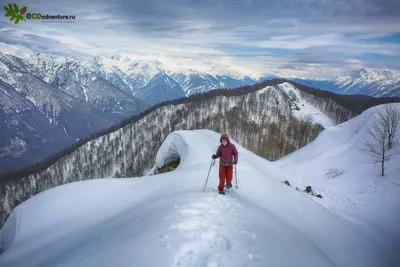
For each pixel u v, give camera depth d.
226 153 11.30
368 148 36.38
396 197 21.77
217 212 8.48
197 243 6.21
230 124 134.88
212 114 148.88
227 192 11.75
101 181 17.23
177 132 29.08
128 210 12.22
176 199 10.48
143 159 129.38
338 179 31.58
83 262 6.63
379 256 11.03
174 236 6.54
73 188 16.20
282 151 115.75
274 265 5.97
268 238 7.40
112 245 7.18
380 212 20.05
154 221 8.05
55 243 10.81
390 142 33.22
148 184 16.31
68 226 12.51
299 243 8.03
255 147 117.81
